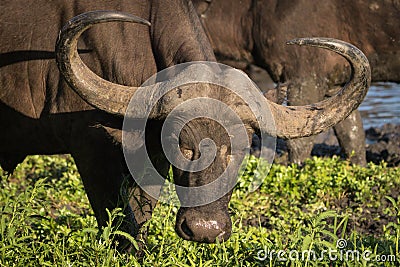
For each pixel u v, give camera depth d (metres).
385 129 16.95
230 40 13.68
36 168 12.28
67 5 8.03
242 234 7.73
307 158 12.67
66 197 10.42
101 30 7.68
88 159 7.72
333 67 12.88
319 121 6.97
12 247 6.80
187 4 7.65
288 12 13.03
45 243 7.28
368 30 12.80
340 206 10.59
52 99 7.96
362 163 13.24
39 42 8.09
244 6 13.48
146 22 6.16
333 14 12.95
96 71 7.71
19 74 8.17
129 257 6.93
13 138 8.46
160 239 7.94
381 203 10.60
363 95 6.95
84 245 7.05
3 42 8.24
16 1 8.31
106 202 7.70
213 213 6.38
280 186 10.85
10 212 7.25
